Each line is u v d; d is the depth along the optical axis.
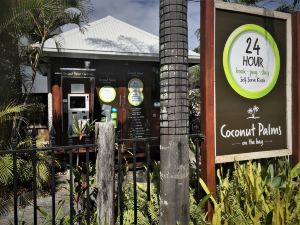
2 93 5.66
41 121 7.69
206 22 3.17
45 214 3.24
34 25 6.08
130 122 7.84
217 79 3.30
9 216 4.59
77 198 3.34
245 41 3.47
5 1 5.43
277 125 3.68
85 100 7.42
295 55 3.73
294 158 3.74
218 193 3.34
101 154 2.79
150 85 8.04
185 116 2.52
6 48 5.67
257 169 3.51
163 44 2.51
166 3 2.48
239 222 2.82
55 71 7.32
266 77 3.61
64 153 6.71
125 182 3.45
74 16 6.42
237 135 3.41
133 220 3.03
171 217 2.50
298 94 3.70
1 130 5.41
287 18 3.72
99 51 7.28
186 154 2.53
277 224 2.73
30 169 5.31
